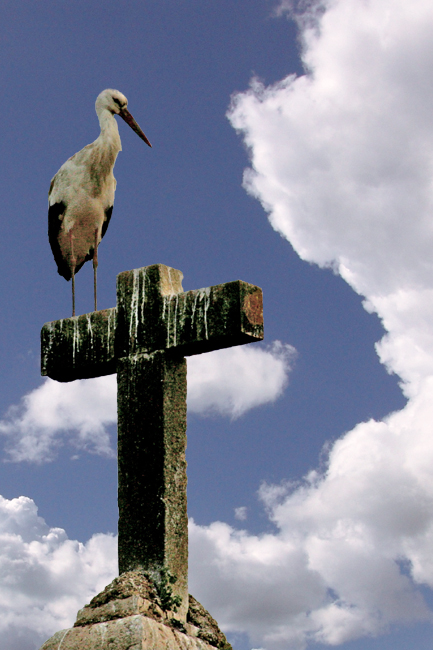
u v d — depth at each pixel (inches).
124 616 269.0
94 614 273.4
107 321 310.3
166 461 289.0
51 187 449.7
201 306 291.1
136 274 307.1
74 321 318.7
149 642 261.7
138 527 288.0
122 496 292.7
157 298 301.1
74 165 442.6
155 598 277.6
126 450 295.6
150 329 299.9
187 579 288.8
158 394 293.9
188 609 288.7
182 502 292.0
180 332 293.7
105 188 446.0
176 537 287.4
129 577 279.6
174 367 298.7
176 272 312.5
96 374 322.0
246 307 286.8
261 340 291.3
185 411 300.2
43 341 324.8
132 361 301.0
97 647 263.1
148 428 293.3
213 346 294.0
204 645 279.4
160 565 282.0
